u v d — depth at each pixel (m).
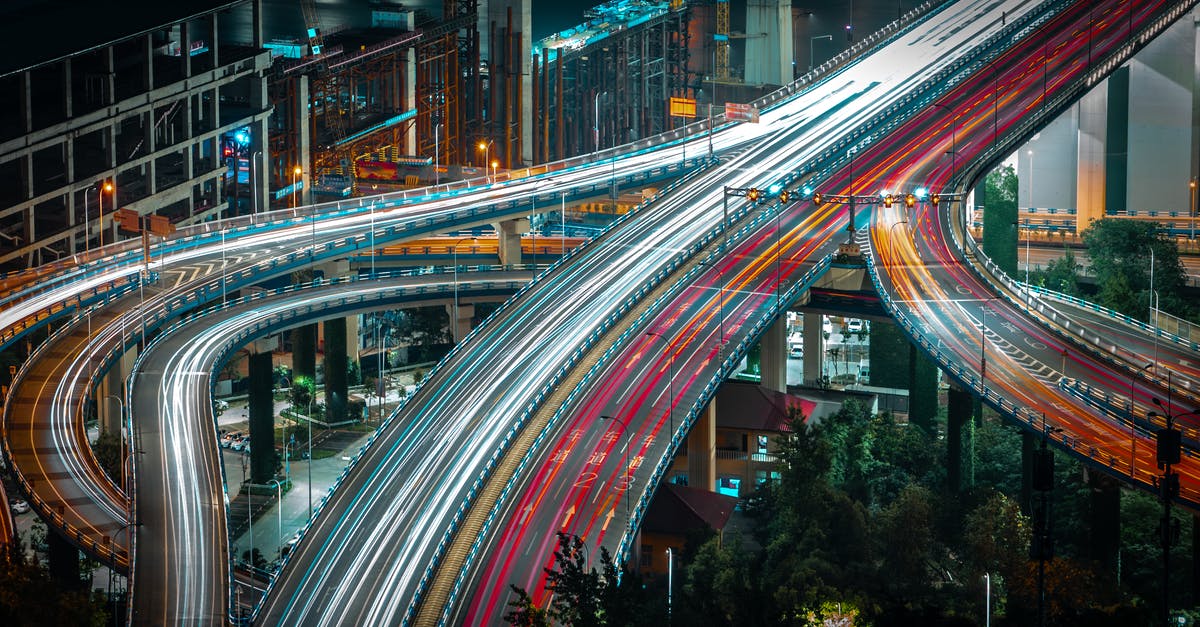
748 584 131.88
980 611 132.62
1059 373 170.38
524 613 102.25
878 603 124.75
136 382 186.12
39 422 174.12
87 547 142.88
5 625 116.75
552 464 153.88
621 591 100.25
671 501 165.38
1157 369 179.00
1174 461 92.38
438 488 150.88
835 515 153.38
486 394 176.50
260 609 129.25
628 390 171.62
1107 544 152.25
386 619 125.25
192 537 144.62
